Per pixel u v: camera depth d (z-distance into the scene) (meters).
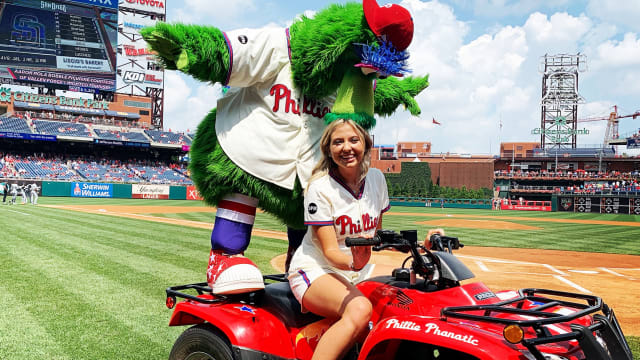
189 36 2.46
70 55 41.19
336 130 2.33
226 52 2.53
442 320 2.00
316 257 2.43
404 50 2.65
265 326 2.49
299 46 2.69
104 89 43.03
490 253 11.18
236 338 2.38
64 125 43.47
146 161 48.81
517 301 2.28
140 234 12.38
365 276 2.73
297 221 2.97
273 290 2.77
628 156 57.28
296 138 2.81
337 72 2.73
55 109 45.72
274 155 2.73
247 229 2.83
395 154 73.75
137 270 7.24
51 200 31.62
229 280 2.64
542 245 12.95
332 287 2.28
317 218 2.30
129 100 49.66
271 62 2.69
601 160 56.97
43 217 16.91
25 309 5.00
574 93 62.75
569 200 42.09
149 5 46.28
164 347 3.93
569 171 59.28
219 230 2.81
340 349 2.16
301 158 2.81
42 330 4.32
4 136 37.75
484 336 1.85
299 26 2.82
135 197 40.00
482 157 67.06
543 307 2.07
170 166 49.41
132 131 47.09
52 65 40.47
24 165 39.94
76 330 4.33
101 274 6.88
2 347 3.87
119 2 44.78
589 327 1.96
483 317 1.89
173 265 7.75
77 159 44.31
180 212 23.25
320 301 2.32
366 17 2.52
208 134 2.88
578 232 17.83
